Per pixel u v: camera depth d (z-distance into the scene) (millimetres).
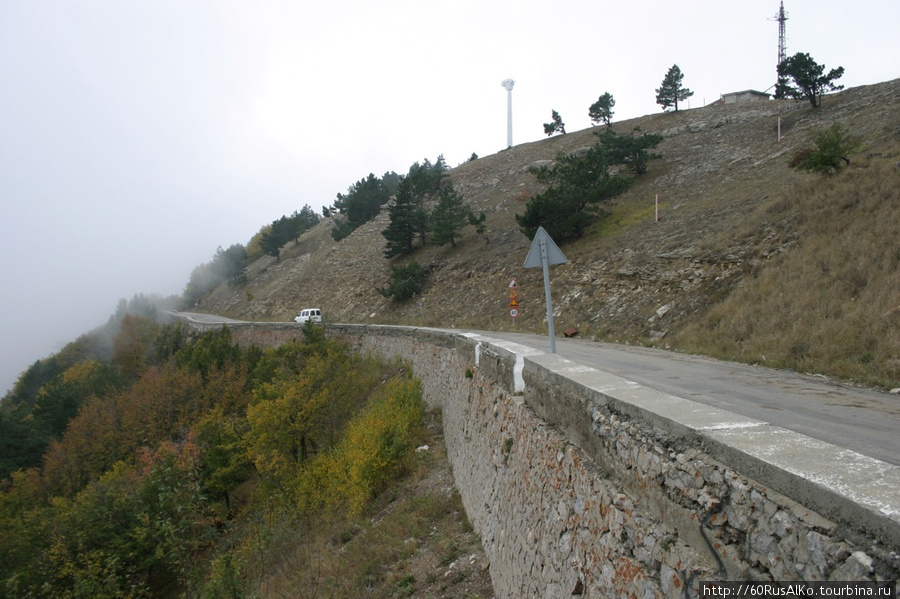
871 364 8180
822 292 11297
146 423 28844
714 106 49406
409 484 12578
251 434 20469
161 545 13703
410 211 44656
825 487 1888
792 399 6453
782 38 46812
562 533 4316
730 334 12484
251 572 11586
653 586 2834
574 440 4367
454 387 13031
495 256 33656
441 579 7809
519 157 58438
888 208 12406
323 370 21422
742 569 2219
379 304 38906
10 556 16734
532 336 20344
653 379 8367
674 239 21578
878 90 32125
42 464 32750
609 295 20469
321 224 84000
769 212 17703
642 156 36719
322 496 14531
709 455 2580
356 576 9148
